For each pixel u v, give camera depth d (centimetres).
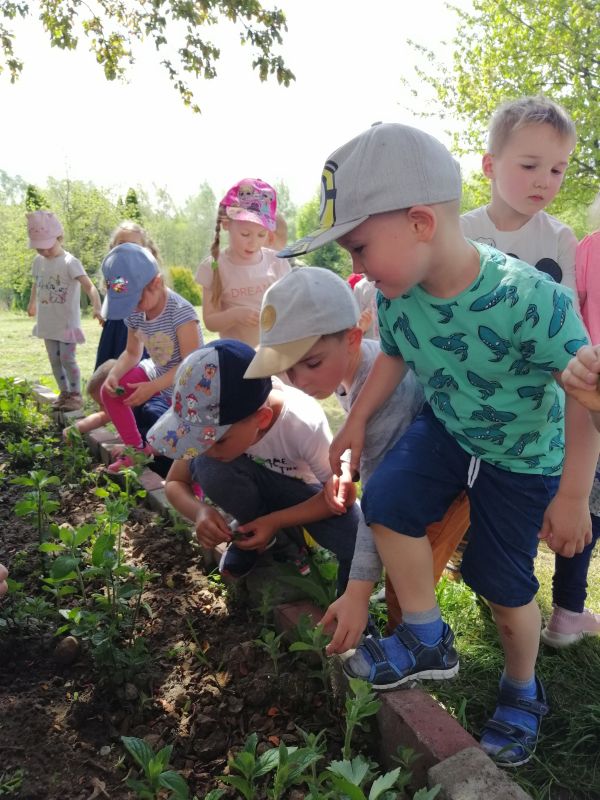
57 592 233
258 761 147
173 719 198
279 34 758
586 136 1230
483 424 177
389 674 179
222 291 395
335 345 197
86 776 178
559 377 163
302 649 194
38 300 551
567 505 168
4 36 861
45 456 401
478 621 236
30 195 2305
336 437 207
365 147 157
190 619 243
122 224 458
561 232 255
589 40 1232
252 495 254
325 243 157
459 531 212
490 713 195
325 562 258
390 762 179
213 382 215
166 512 319
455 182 162
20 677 216
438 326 171
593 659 219
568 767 177
